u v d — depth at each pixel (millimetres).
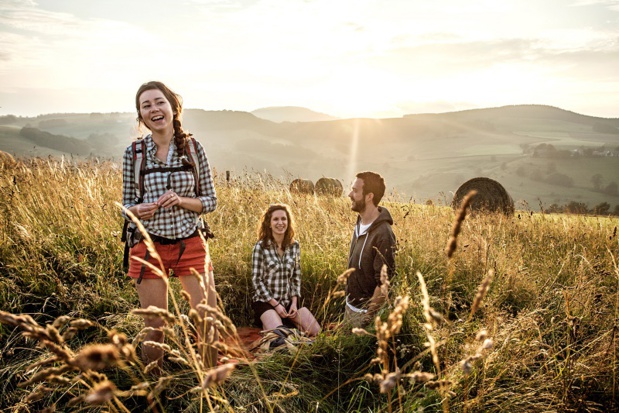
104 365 960
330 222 6703
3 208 5289
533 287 4809
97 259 4727
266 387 3207
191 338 3875
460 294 4793
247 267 5289
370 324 3982
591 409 2953
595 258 5902
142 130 3434
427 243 5699
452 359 3258
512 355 3270
